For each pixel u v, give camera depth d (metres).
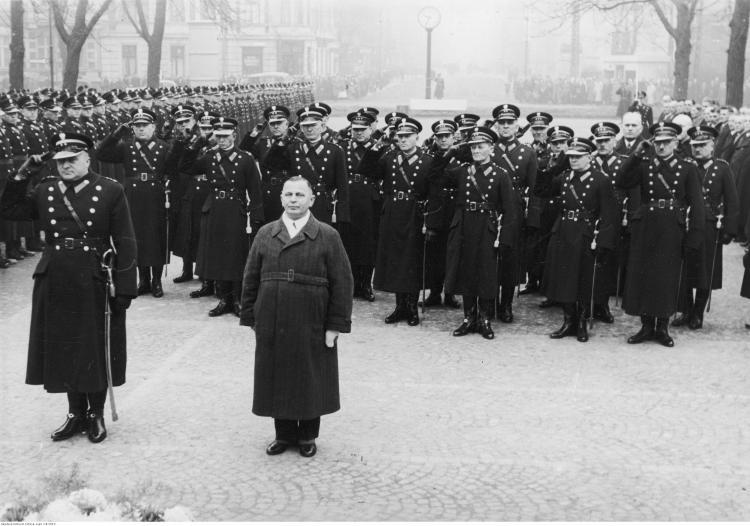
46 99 16.16
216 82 57.56
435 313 10.55
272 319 6.23
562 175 9.60
